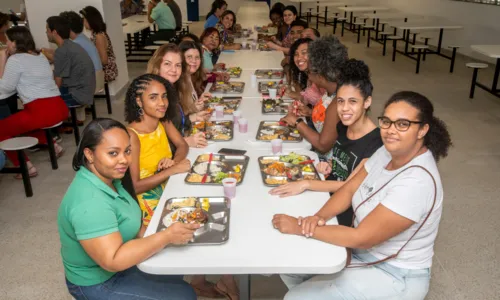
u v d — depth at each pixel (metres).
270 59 5.50
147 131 2.39
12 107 4.70
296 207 1.96
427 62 8.88
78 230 1.56
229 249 1.65
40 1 5.86
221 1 7.73
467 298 2.51
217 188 2.12
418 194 1.57
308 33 4.20
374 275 1.75
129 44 9.07
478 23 8.67
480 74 7.86
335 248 1.66
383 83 7.30
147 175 2.45
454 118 5.57
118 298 1.77
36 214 3.47
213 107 3.43
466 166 4.23
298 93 3.76
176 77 2.93
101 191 1.65
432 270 2.75
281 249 1.66
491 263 2.82
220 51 6.03
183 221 1.77
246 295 1.94
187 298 1.84
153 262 1.58
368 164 1.94
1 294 2.59
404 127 1.58
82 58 4.71
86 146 1.62
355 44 11.02
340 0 14.40
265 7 12.11
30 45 4.01
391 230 1.59
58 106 4.16
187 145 2.62
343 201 1.94
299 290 1.83
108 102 5.94
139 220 1.85
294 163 2.36
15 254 2.97
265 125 2.99
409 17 10.63
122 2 10.70
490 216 3.37
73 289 1.80
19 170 3.76
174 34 8.87
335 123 2.41
